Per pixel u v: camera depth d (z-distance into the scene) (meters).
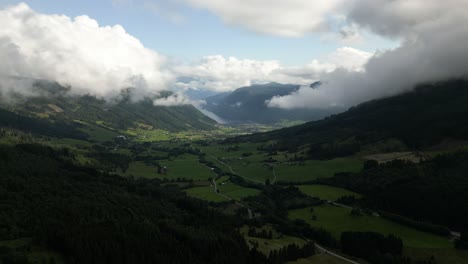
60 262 123.12
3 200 166.00
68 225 146.88
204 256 151.12
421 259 167.62
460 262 162.62
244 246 162.88
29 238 135.50
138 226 159.62
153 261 138.88
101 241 137.50
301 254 166.00
